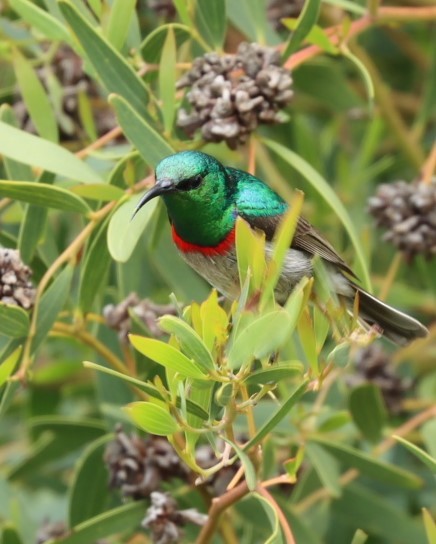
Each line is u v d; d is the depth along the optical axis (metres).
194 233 9.27
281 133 13.27
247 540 10.27
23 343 8.78
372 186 13.33
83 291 9.18
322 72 12.50
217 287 9.64
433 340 12.61
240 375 6.86
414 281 13.27
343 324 7.39
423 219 10.46
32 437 11.55
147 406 6.90
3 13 12.15
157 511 8.93
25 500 12.06
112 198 8.84
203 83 9.15
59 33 9.35
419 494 11.92
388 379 11.22
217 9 9.70
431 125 13.90
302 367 6.89
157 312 9.44
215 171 9.13
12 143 8.67
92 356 11.86
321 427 10.03
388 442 10.38
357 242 9.19
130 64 9.37
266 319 6.69
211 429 7.05
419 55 13.55
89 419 11.35
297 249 9.76
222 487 9.56
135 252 10.53
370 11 10.13
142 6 12.43
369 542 11.62
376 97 12.29
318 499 10.98
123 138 11.02
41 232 9.19
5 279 8.61
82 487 10.23
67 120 10.67
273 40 10.56
